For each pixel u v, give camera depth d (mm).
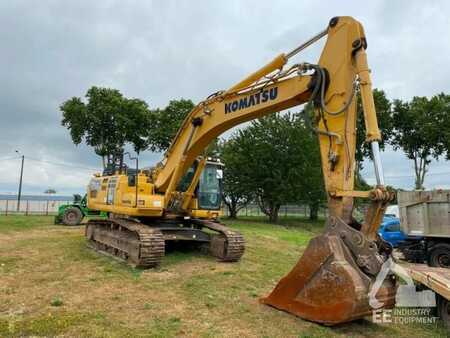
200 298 6840
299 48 6910
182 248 12258
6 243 13344
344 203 5797
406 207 12352
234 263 10336
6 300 6449
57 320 5449
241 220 34656
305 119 6359
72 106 37219
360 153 26844
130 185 10852
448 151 38406
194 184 10977
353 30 6066
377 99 39500
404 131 40719
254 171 32719
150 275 8578
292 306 5844
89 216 24578
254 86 7750
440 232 11477
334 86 6168
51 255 10922
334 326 5457
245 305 6414
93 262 9922
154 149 40469
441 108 38062
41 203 45188
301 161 32188
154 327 5348
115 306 6273
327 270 5293
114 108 37094
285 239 18203
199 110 9500
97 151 38688
